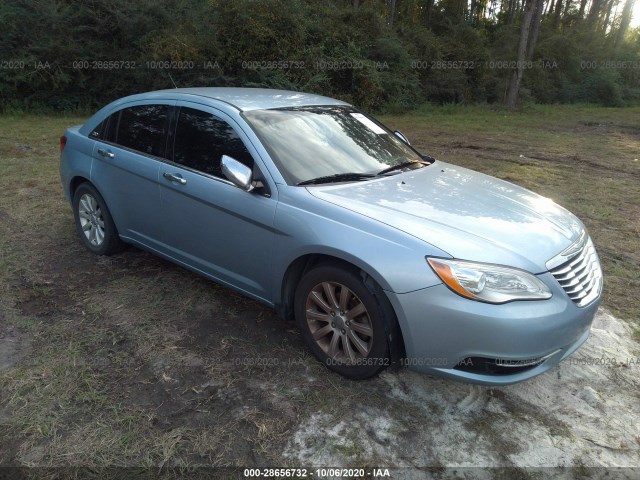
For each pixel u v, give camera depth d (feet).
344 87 65.98
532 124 56.24
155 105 12.98
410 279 8.36
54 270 13.89
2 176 23.53
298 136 11.27
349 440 8.21
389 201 9.80
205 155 11.44
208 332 11.12
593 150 37.11
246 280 11.03
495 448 8.15
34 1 51.85
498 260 8.32
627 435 8.49
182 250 12.32
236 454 7.88
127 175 13.01
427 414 8.86
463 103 80.64
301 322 10.12
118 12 53.62
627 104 97.66
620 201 22.41
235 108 11.46
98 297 12.48
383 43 71.82
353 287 9.02
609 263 15.34
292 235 9.65
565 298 8.63
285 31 60.08
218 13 59.26
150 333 11.00
